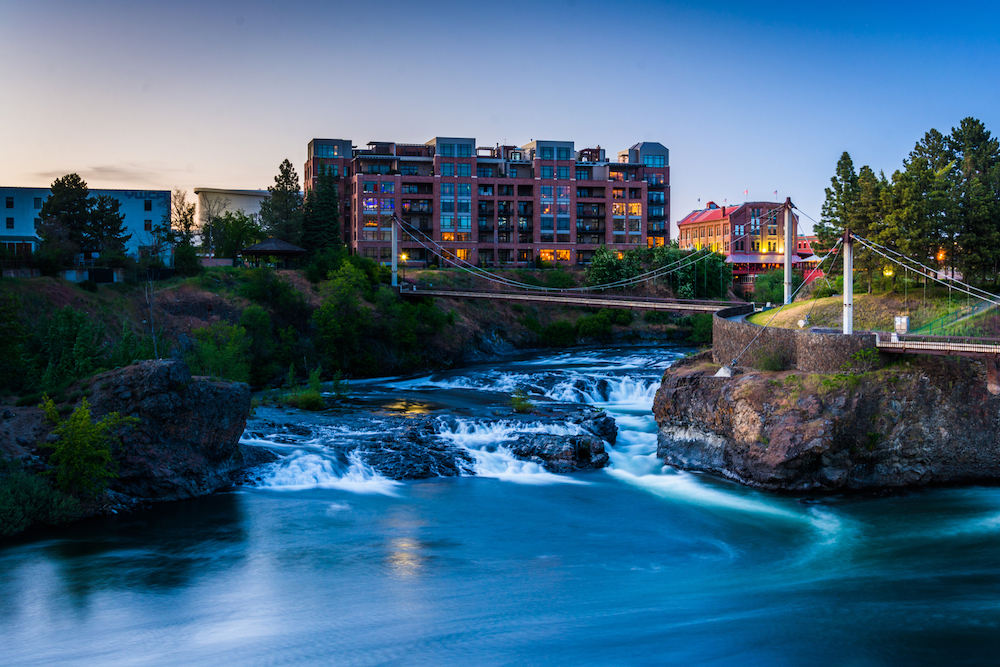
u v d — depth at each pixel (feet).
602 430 172.35
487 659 76.95
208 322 271.28
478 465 152.87
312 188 515.09
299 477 143.13
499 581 99.71
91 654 78.54
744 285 506.07
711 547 112.78
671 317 417.90
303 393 207.10
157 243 333.83
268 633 83.66
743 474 143.13
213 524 120.57
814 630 83.66
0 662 76.84
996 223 199.11
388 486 142.31
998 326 176.65
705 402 153.48
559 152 504.02
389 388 253.03
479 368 306.35
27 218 320.50
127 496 127.95
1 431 126.11
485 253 494.18
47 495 117.60
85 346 187.01
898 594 94.22
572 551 111.24
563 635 82.53
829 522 122.83
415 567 104.53
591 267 439.22
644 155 565.12
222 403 139.74
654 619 86.84
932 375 140.05
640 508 130.62
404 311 321.73
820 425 134.72
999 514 125.18
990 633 82.89
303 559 107.04
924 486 140.87
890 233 199.00
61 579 99.04
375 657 77.51
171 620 87.25
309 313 305.32
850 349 143.33
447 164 482.69
